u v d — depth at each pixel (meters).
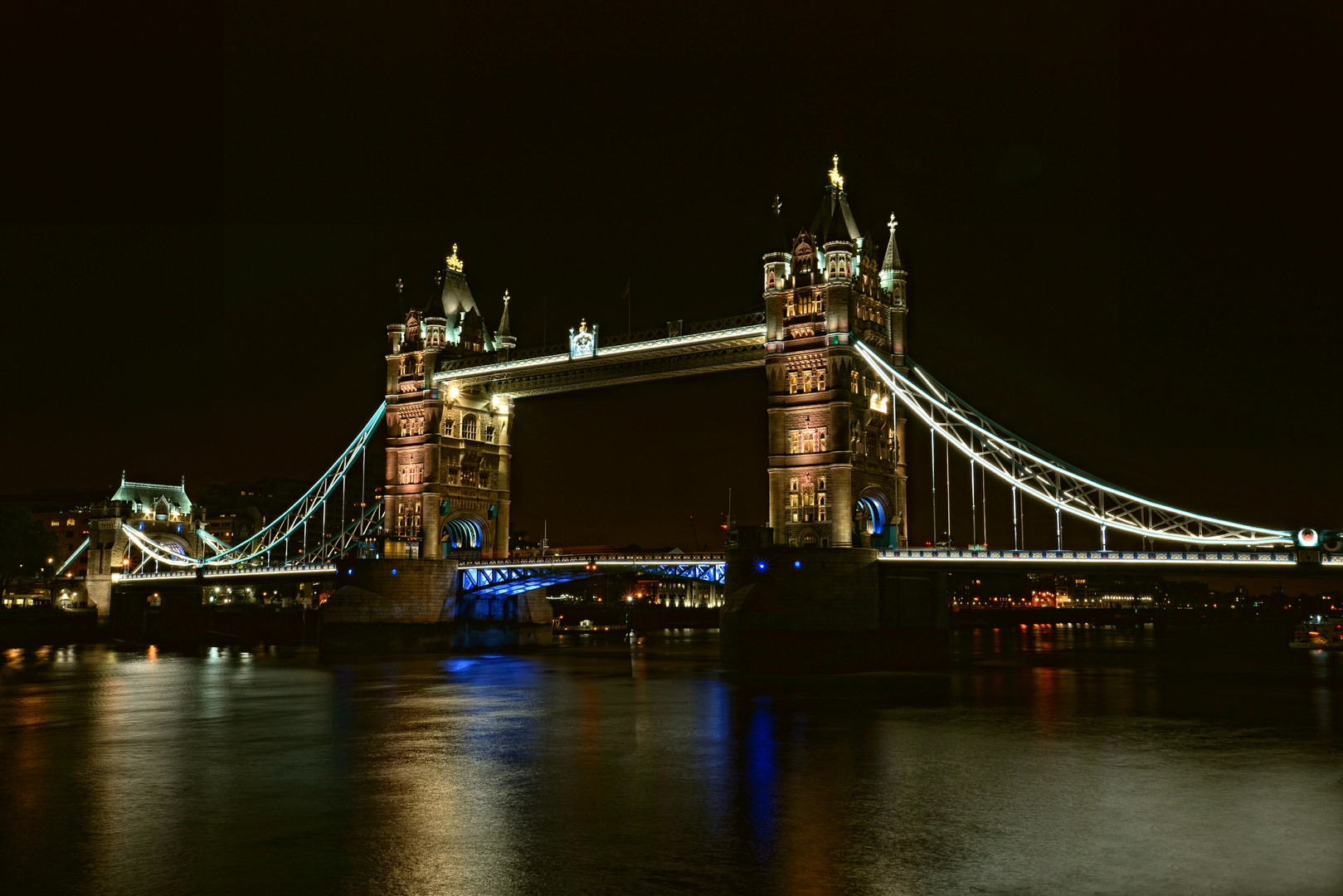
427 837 34.25
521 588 127.50
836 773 44.59
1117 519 85.06
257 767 46.66
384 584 124.75
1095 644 176.50
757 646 91.31
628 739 54.09
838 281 98.50
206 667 108.69
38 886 29.34
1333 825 35.66
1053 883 29.52
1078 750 50.22
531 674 96.88
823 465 97.25
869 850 32.62
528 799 39.81
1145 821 36.31
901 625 96.38
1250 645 170.50
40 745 53.38
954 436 95.38
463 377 127.31
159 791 41.66
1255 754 49.19
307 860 31.67
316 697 76.50
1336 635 150.75
